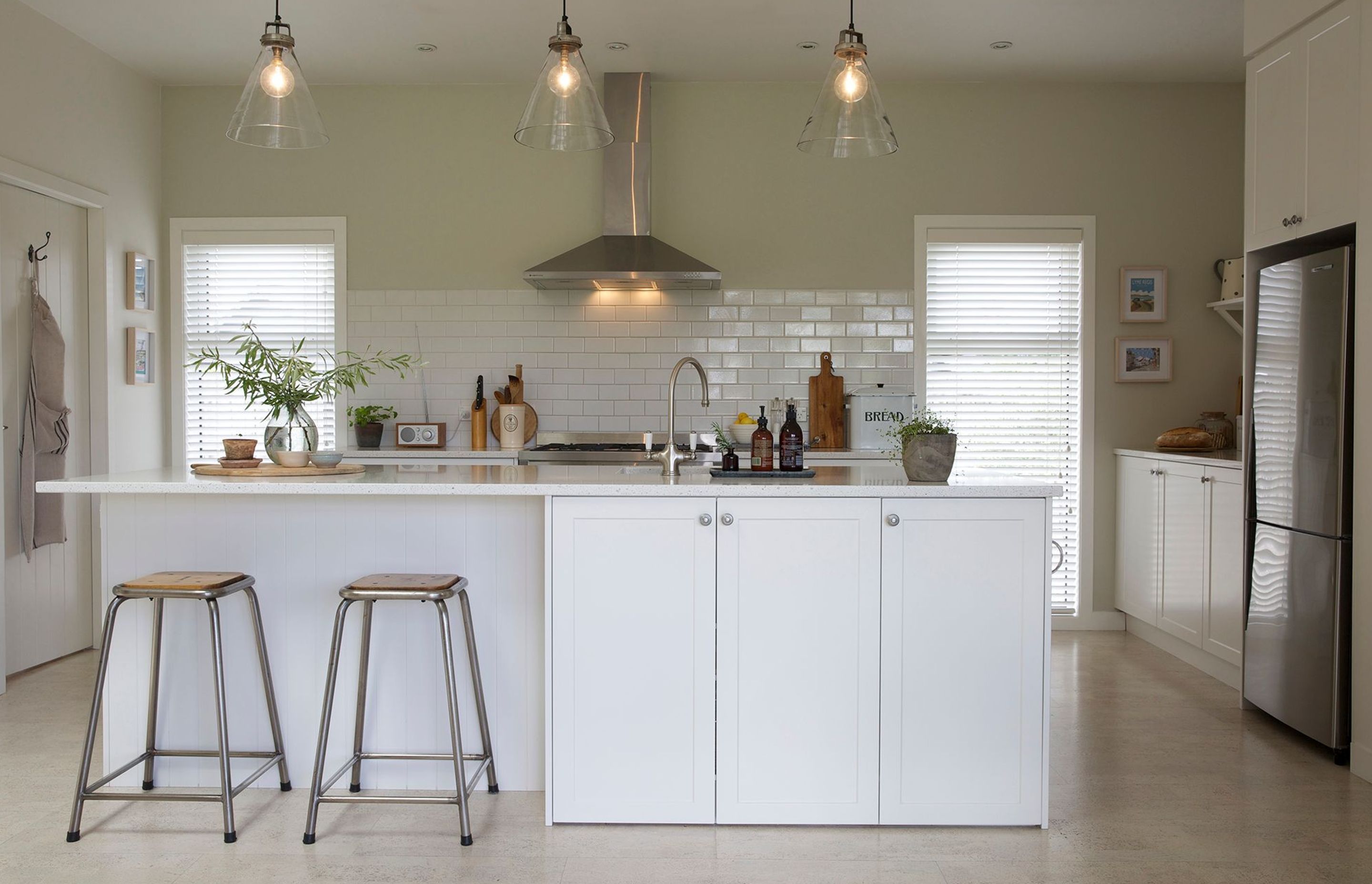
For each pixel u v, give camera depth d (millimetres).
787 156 5516
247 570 3084
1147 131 5473
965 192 5488
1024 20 4625
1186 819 2887
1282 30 3592
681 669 2791
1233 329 5465
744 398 5520
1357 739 3236
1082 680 4434
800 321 5512
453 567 3066
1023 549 2777
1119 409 5496
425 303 5566
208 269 5578
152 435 5434
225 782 2723
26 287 4551
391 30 4746
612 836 2764
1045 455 5535
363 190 5555
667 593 2785
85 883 2479
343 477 3094
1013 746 2795
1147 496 5070
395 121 5551
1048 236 5484
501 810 2943
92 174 4914
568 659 2803
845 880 2506
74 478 4867
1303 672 3494
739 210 5527
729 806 2803
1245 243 3855
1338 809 2965
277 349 5586
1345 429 3250
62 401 4648
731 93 5516
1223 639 4250
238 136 2979
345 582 3078
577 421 5551
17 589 4488
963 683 2783
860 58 2996
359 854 2646
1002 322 5508
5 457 4395
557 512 2793
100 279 4992
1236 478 4125
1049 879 2514
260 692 3090
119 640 3090
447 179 5551
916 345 5512
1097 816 2908
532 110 2936
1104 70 5277
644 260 5152
